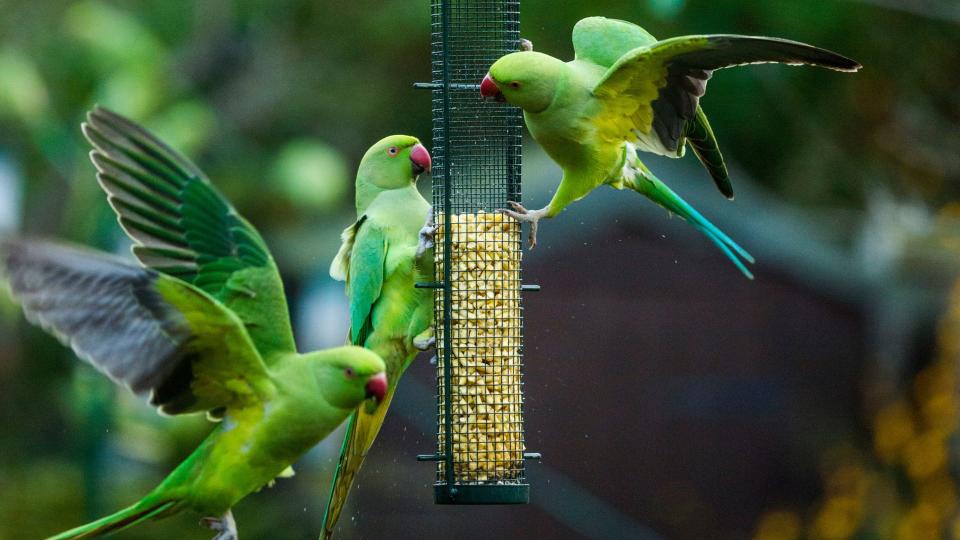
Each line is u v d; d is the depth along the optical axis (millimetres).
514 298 9664
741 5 18656
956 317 16250
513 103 8836
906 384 17547
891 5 16359
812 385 17391
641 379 16984
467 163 10078
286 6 21719
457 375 9508
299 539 16484
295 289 20172
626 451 16953
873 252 17406
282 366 7562
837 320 17500
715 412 17156
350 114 22031
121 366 7020
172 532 15914
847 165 18344
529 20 19406
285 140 21734
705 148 9430
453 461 9422
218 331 7199
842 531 16688
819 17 18125
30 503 16891
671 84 8797
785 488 17234
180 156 7863
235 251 7746
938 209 17453
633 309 17094
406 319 9398
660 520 16891
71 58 17344
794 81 18750
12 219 18969
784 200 19469
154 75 16422
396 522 16500
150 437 15641
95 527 7594
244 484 7617
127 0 21000
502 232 9609
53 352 18906
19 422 18656
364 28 21953
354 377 7465
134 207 7773
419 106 22328
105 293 6930
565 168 9133
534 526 16719
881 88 17688
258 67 21547
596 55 9102
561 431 16828
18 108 16609
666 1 13938
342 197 21516
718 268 17188
